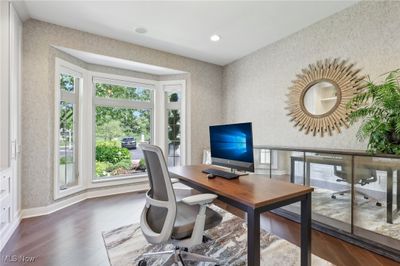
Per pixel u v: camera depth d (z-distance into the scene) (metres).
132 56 3.61
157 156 1.46
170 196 1.43
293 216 2.72
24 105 2.76
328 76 2.85
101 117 3.92
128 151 4.22
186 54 4.09
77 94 3.58
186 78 4.29
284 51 3.43
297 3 2.56
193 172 2.18
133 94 4.25
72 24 2.99
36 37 2.85
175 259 1.72
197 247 2.11
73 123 3.54
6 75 2.30
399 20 2.25
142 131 4.38
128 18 2.85
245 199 1.32
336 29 2.76
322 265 1.79
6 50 2.30
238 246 2.13
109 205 3.28
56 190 3.04
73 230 2.44
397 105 1.90
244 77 4.17
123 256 1.94
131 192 4.00
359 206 2.22
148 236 1.46
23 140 2.76
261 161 3.15
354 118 2.35
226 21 2.94
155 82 4.38
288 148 2.82
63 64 3.17
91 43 3.25
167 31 3.21
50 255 1.94
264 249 2.07
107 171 3.99
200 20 2.91
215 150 2.18
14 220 2.44
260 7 2.62
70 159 3.48
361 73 2.54
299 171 2.78
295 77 3.26
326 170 2.51
